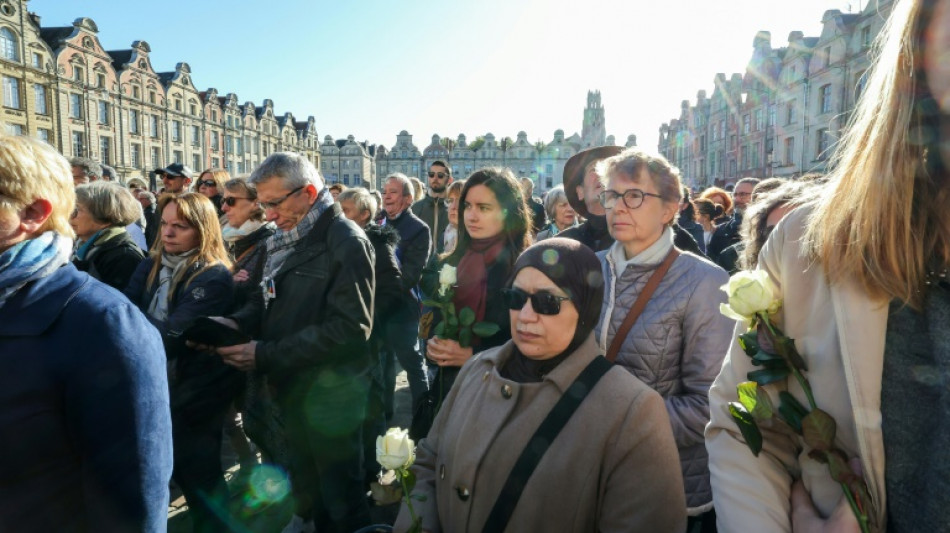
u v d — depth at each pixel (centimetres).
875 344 89
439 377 238
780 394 100
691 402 197
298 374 276
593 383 147
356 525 287
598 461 140
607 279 229
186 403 272
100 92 4097
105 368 136
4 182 131
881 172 87
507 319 251
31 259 135
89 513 140
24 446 133
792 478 107
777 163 3444
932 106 83
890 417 87
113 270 358
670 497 139
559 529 139
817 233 98
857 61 2683
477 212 263
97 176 739
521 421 148
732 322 205
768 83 3612
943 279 82
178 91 5038
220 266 304
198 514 280
